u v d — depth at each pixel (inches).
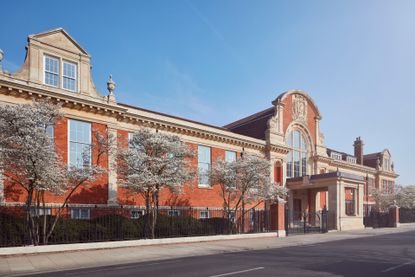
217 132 1251.8
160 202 1055.6
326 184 1434.5
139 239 789.9
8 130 608.1
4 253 585.9
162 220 884.6
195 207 1154.7
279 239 975.6
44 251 627.2
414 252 663.8
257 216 1110.4
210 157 1248.8
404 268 472.7
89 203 887.1
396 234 1211.2
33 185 639.1
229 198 1103.6
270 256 617.6
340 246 798.5
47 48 853.2
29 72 812.6
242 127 1653.5
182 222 916.0
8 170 653.9
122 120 1000.9
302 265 502.0
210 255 649.0
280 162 1505.9
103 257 597.0
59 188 668.1
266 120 1537.9
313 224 1470.2
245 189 1079.0
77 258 581.6
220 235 929.5
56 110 661.9
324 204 1723.7
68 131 871.1
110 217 797.2
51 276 437.7
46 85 834.2
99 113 932.6
